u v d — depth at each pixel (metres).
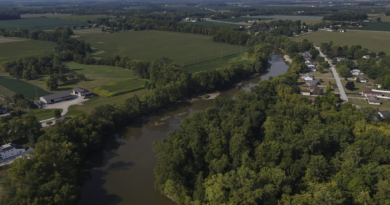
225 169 111.00
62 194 92.44
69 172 108.00
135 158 136.12
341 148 118.38
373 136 119.31
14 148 125.75
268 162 108.69
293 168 101.69
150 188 114.44
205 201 96.19
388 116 150.12
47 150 113.88
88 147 136.75
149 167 128.75
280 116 141.00
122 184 117.06
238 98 187.25
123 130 165.62
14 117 168.12
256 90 189.88
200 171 109.00
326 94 191.88
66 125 134.62
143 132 163.25
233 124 134.62
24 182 94.31
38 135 142.00
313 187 91.06
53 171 104.94
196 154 118.31
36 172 97.31
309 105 160.50
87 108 185.50
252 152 121.62
